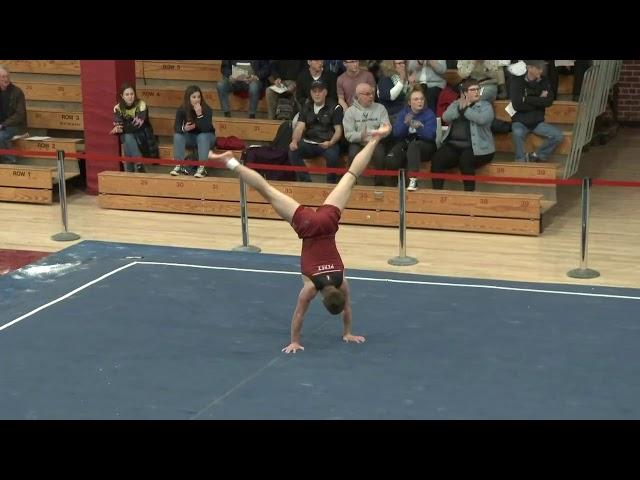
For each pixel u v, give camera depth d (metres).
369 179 13.08
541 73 12.60
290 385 7.54
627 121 18.33
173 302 9.45
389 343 8.41
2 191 13.80
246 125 14.04
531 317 8.98
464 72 13.22
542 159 12.84
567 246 11.57
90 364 8.01
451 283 9.97
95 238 12.06
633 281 10.25
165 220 12.91
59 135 15.34
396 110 13.24
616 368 7.80
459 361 7.99
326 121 12.76
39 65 15.55
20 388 7.54
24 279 10.19
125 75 13.79
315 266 7.99
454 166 12.57
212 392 7.42
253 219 12.95
